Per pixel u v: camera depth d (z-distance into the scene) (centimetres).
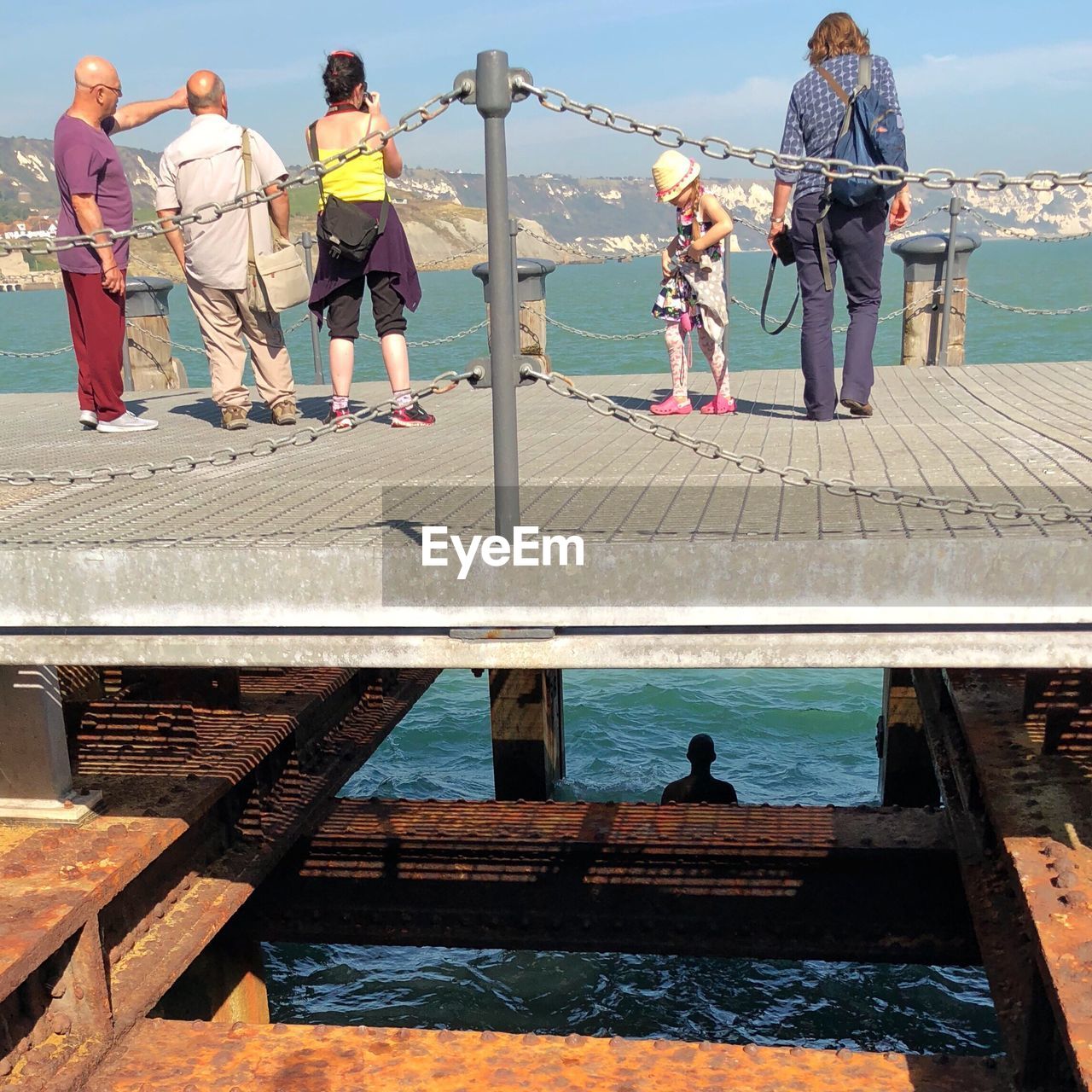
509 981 852
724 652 343
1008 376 867
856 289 620
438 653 352
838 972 850
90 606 359
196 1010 616
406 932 628
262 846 547
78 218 626
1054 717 485
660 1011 811
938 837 596
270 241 670
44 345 6106
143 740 532
